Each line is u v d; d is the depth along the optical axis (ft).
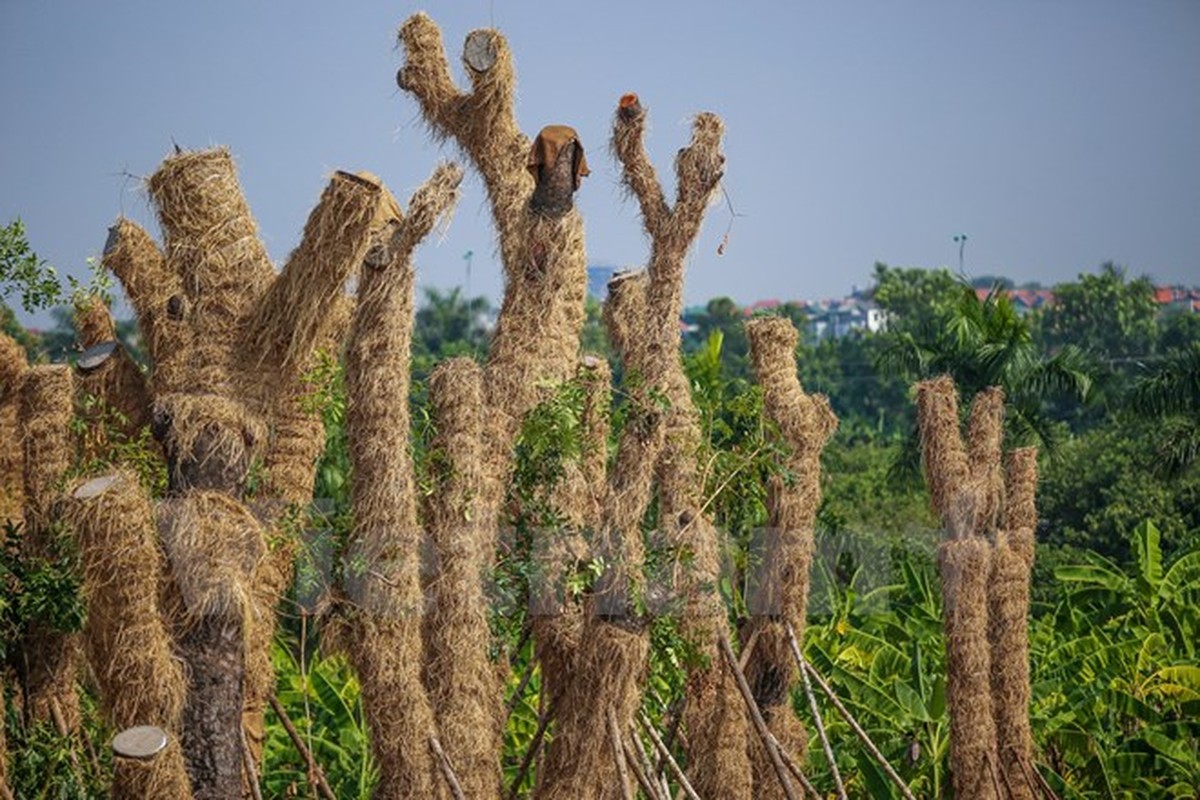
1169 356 160.15
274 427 49.55
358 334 46.26
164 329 46.06
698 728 57.77
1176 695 82.28
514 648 53.93
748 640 59.06
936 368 147.95
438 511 48.62
